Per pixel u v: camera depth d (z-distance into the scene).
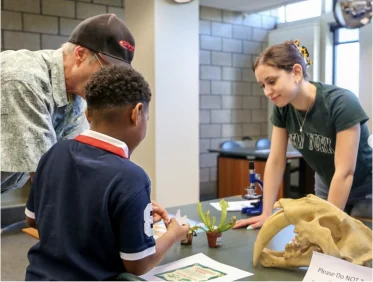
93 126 1.02
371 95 5.08
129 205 0.90
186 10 4.06
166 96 3.98
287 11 6.28
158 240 1.07
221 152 4.68
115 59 1.25
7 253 2.64
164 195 4.02
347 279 1.00
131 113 0.98
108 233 0.90
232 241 1.45
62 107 1.36
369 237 1.14
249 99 6.12
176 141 4.07
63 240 0.92
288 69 1.50
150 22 3.91
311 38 5.66
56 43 4.35
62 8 4.35
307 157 1.78
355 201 1.78
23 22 4.14
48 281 0.90
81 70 1.27
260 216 1.67
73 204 0.94
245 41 6.02
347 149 1.51
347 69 5.64
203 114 5.65
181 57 4.06
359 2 3.64
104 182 0.91
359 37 5.16
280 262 1.17
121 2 4.70
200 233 1.54
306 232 1.11
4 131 1.17
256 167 4.25
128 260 0.90
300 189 5.13
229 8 5.68
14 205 4.00
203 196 5.61
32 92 1.19
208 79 5.67
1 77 1.19
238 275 1.14
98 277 0.89
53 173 0.99
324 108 1.58
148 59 3.96
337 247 1.08
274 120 1.81
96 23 1.25
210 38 5.65
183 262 1.24
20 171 1.16
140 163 4.13
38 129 1.20
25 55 1.28
